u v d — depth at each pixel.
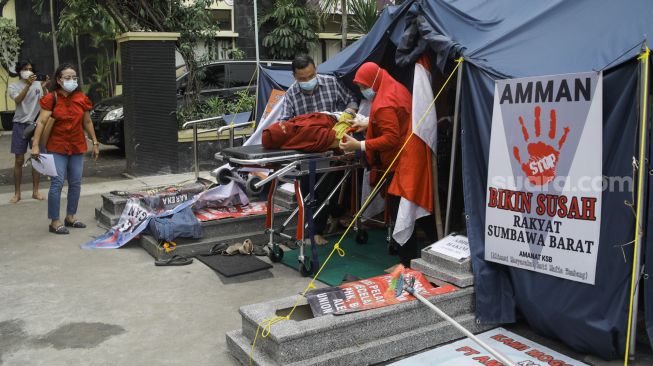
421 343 3.74
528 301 3.85
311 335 3.39
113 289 4.88
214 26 11.47
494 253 4.00
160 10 10.27
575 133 3.56
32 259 5.66
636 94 3.37
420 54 4.68
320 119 5.19
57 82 6.30
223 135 10.45
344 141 4.88
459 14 4.61
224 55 15.63
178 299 4.66
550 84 3.65
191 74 11.13
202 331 4.08
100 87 16.89
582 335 3.60
